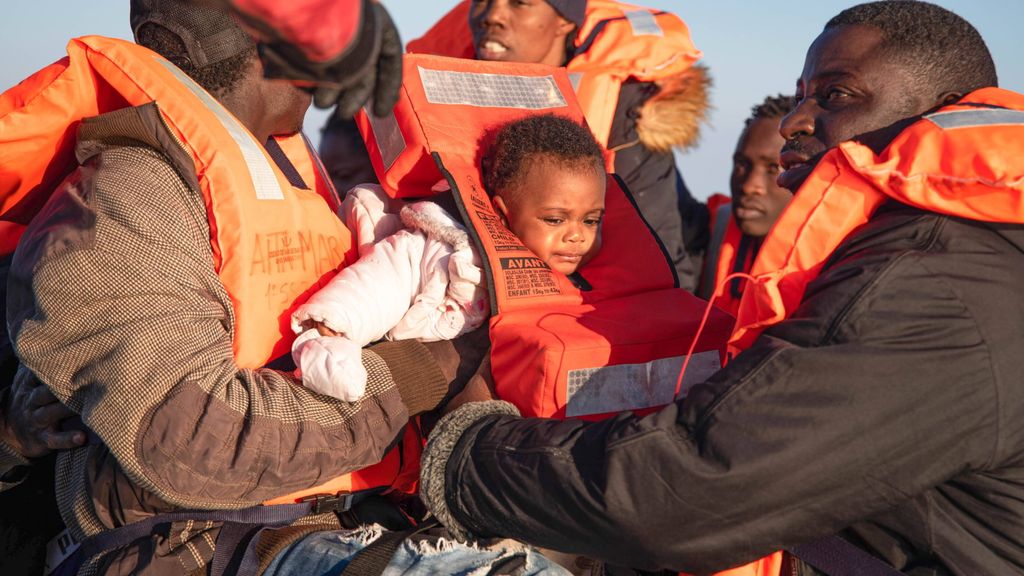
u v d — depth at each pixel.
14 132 1.84
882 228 1.72
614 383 2.00
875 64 1.85
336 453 1.86
